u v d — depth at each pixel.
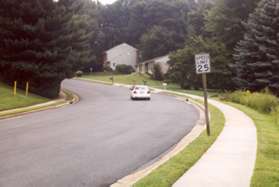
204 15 68.56
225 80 46.81
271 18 38.41
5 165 9.09
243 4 52.03
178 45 81.56
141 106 25.89
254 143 11.30
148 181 7.38
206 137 12.27
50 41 31.44
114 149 11.02
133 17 101.19
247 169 8.28
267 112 23.12
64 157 9.96
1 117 20.00
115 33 103.31
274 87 37.88
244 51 40.56
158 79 69.06
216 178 7.61
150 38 82.94
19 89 31.80
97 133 13.91
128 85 57.19
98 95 39.19
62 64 32.00
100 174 8.40
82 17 39.47
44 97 32.88
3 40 30.61
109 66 92.06
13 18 30.70
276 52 37.62
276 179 7.54
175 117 19.19
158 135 13.55
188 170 8.26
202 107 24.88
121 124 16.42
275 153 10.09
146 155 10.30
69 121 17.52
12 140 12.43
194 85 50.53
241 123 15.92
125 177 8.17
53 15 31.62
